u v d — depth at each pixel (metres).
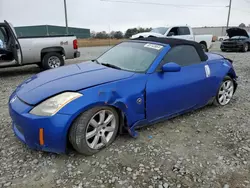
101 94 2.68
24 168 2.54
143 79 3.08
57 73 3.28
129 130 3.05
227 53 15.05
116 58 3.70
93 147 2.77
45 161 2.67
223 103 4.57
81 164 2.63
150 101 3.13
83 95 2.59
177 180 2.40
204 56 4.05
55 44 8.33
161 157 2.79
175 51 3.58
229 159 2.79
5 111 4.20
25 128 2.53
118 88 2.84
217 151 2.96
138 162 2.68
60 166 2.59
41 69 8.80
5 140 3.11
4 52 7.59
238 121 3.89
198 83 3.77
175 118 3.94
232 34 16.53
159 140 3.18
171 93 3.36
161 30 13.65
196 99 3.86
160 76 3.24
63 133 2.48
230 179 2.44
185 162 2.71
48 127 2.45
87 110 2.60
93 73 3.13
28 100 2.65
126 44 4.03
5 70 8.81
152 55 3.41
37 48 7.95
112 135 2.97
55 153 2.80
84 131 2.62
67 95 2.57
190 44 3.87
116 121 2.96
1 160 2.67
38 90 2.76
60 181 2.36
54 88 2.72
